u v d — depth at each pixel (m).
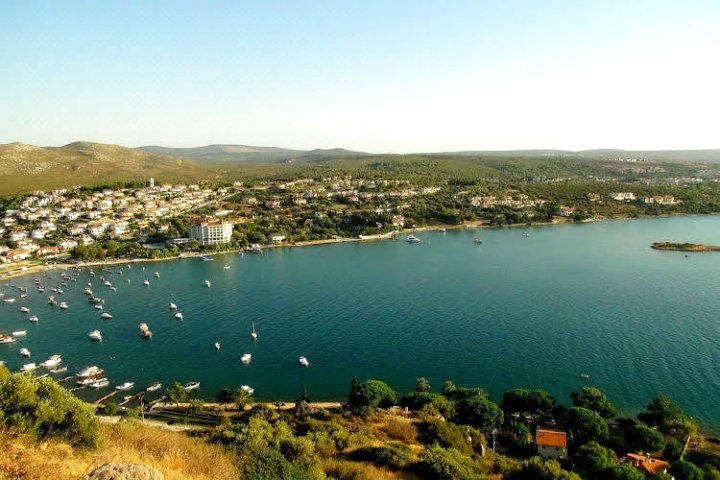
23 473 25.00
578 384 103.75
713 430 86.38
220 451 36.12
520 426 82.38
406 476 50.38
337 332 139.00
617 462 72.69
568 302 159.75
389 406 90.50
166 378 114.44
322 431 64.75
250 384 110.19
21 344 137.62
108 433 34.72
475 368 112.81
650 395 98.44
